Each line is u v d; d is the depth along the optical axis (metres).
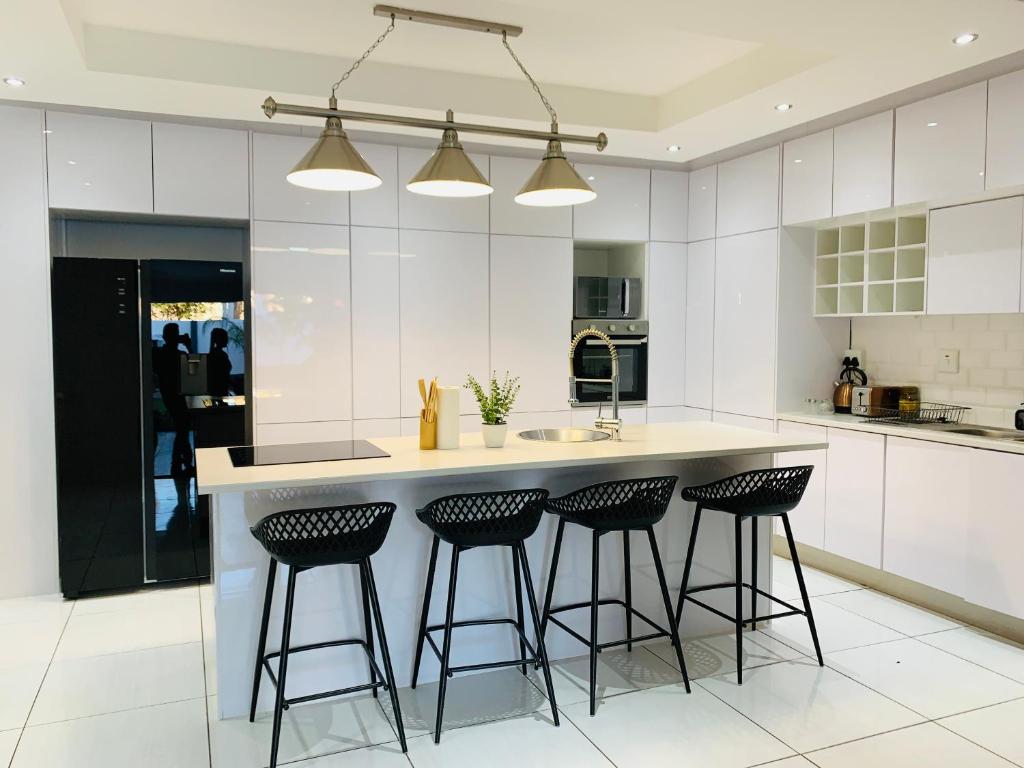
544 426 5.08
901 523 3.89
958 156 3.58
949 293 3.83
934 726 2.69
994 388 3.99
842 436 4.22
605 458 2.94
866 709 2.81
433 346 4.73
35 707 2.83
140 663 3.22
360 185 3.04
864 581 4.20
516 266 4.94
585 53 3.66
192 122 4.11
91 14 3.17
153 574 4.10
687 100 4.08
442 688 2.61
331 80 3.70
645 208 5.32
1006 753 2.51
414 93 3.86
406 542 2.97
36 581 4.02
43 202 3.87
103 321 3.94
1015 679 3.06
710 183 5.23
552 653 3.25
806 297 4.74
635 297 5.39
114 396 3.98
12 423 3.91
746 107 3.83
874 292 4.47
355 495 2.88
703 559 3.52
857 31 2.82
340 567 2.88
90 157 3.93
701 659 3.25
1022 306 3.47
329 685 2.89
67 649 3.36
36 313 3.90
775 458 4.62
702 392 5.34
